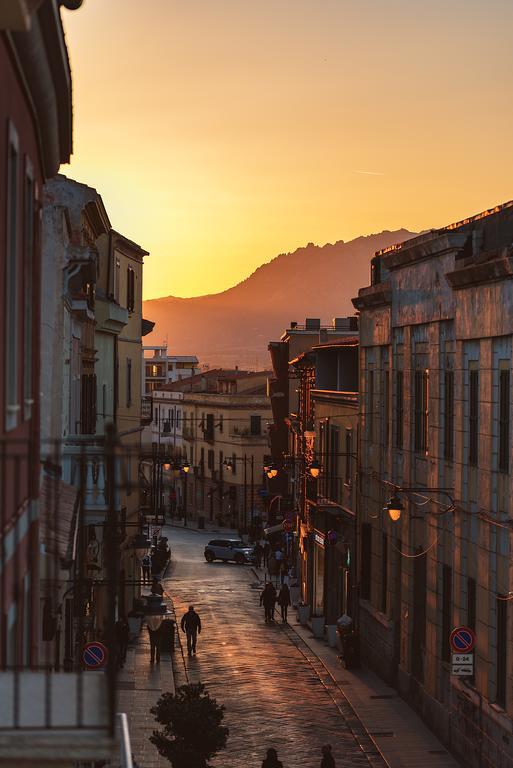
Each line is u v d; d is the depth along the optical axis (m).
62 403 34.34
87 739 11.16
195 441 163.50
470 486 40.59
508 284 36.19
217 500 155.50
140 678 54.31
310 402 80.56
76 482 36.47
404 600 50.19
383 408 55.69
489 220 41.97
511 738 34.91
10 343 13.65
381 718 46.97
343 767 40.03
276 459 104.62
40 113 16.84
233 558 108.75
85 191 42.88
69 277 34.22
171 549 122.12
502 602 36.81
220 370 179.00
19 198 14.44
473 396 40.59
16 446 14.10
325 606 69.25
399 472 52.03
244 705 49.34
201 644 64.75
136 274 73.44
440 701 43.91
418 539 48.66
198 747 33.66
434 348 45.97
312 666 58.41
